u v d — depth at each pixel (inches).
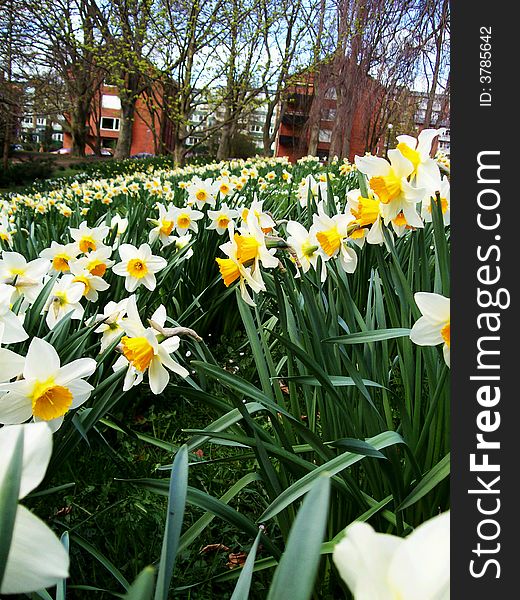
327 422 68.3
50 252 112.3
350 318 68.9
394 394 56.9
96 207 289.0
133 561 68.1
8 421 51.7
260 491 82.4
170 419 109.5
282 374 114.7
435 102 701.3
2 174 981.2
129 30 716.7
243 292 71.2
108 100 1978.3
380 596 14.7
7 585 18.6
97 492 82.7
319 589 61.5
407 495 55.2
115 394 70.1
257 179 299.7
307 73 803.4
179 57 706.8
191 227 142.9
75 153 1360.7
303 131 1310.3
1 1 730.8
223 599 65.1
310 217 116.0
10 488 18.7
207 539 74.2
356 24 776.9
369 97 838.5
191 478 86.5
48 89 940.6
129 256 109.0
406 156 63.5
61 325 77.2
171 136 1665.8
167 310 140.6
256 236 69.6
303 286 68.2
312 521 19.4
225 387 58.9
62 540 40.2
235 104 763.4
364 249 100.8
